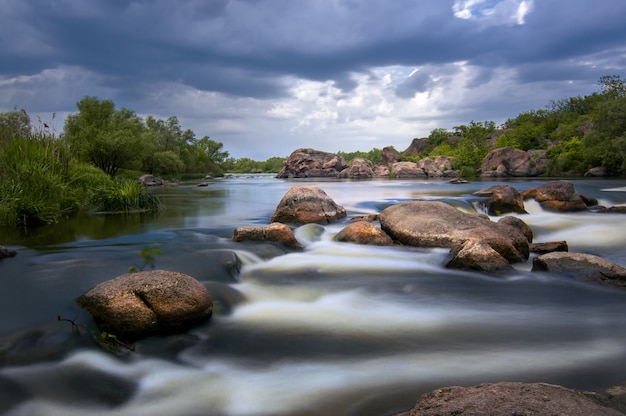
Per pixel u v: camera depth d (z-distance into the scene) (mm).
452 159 70562
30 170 13672
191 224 13242
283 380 4121
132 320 4711
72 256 7750
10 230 11555
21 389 3861
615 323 5590
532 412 2730
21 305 5328
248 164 162750
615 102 45719
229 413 3598
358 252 9375
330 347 4852
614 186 29844
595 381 3982
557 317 5820
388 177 65812
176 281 5219
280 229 9742
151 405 3738
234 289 6637
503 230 9273
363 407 3609
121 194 16797
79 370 4188
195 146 104125
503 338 5102
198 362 4488
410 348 4824
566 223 13797
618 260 9906
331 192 29562
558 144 67000
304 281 7434
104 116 54562
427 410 3049
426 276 7754
